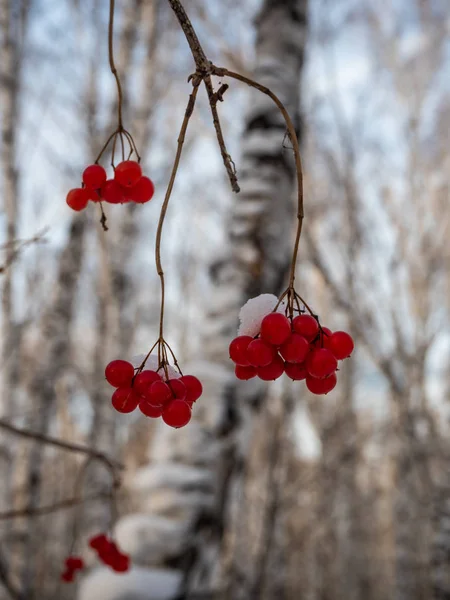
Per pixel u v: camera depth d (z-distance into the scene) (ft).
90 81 22.25
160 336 3.53
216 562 10.30
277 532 26.61
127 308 23.89
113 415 21.61
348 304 20.03
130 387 3.59
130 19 21.33
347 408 28.40
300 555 33.65
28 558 16.39
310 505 30.71
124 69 21.21
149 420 29.48
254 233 11.16
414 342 23.72
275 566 26.30
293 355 3.31
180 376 3.71
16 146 18.88
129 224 21.26
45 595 25.45
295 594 33.96
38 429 17.10
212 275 11.76
